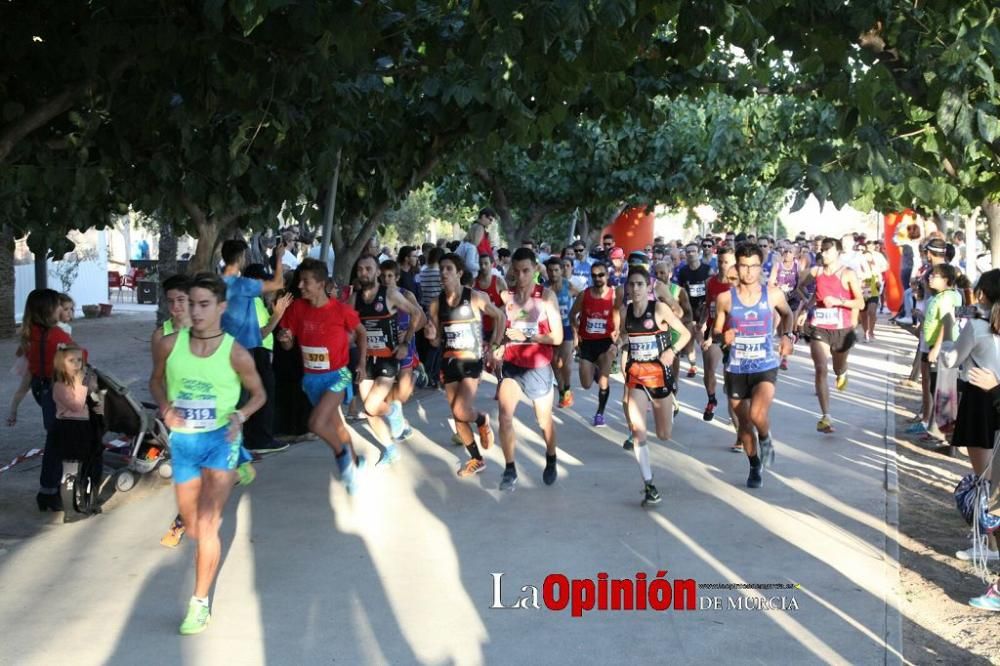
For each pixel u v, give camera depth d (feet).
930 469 30.37
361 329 27.40
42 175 27.94
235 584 20.04
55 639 17.37
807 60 21.68
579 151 63.52
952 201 21.90
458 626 17.89
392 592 19.56
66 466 24.58
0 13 23.62
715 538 22.90
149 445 27.22
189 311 18.07
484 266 39.42
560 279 40.96
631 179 64.39
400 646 17.07
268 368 31.30
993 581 19.93
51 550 22.33
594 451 32.45
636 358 26.40
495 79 24.20
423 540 22.84
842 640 17.19
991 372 21.80
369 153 40.04
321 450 32.76
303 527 23.88
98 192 28.99
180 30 23.26
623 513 24.99
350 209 42.86
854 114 20.35
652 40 24.08
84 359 25.04
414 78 31.42
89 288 100.73
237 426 17.88
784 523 24.09
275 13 22.25
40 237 32.86
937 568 21.29
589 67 19.69
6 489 27.99
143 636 17.49
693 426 36.76
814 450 32.45
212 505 17.90
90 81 24.63
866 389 45.98
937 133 19.88
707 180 69.26
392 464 30.55
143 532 23.61
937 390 30.99
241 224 37.52
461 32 24.86
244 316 29.89
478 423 30.37
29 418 39.58
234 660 16.53
